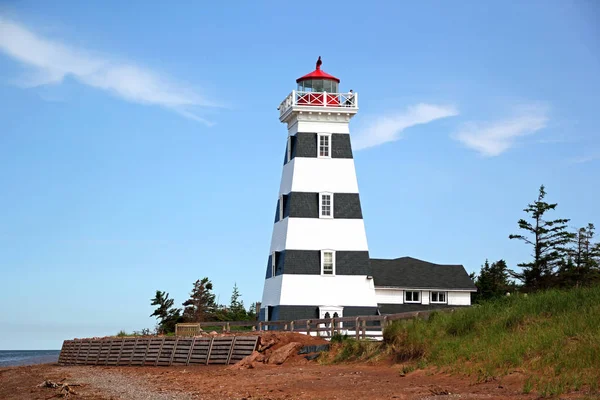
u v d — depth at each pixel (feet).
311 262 180.96
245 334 148.36
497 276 266.36
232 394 86.89
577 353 76.23
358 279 182.09
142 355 149.69
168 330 244.83
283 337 134.10
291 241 181.37
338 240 183.32
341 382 90.94
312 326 176.65
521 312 96.84
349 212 185.37
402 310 203.82
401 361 102.17
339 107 187.52
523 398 67.62
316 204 184.34
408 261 219.61
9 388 110.22
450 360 89.61
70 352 170.50
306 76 193.77
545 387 68.64
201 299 278.87
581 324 84.02
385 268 213.05
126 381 111.65
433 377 86.28
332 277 180.96
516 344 84.84
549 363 77.30
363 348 115.14
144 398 88.02
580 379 69.97
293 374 104.94
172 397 87.15
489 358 84.58
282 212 189.57
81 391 99.81
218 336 143.33
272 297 185.68
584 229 234.58
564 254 230.68
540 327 88.79
